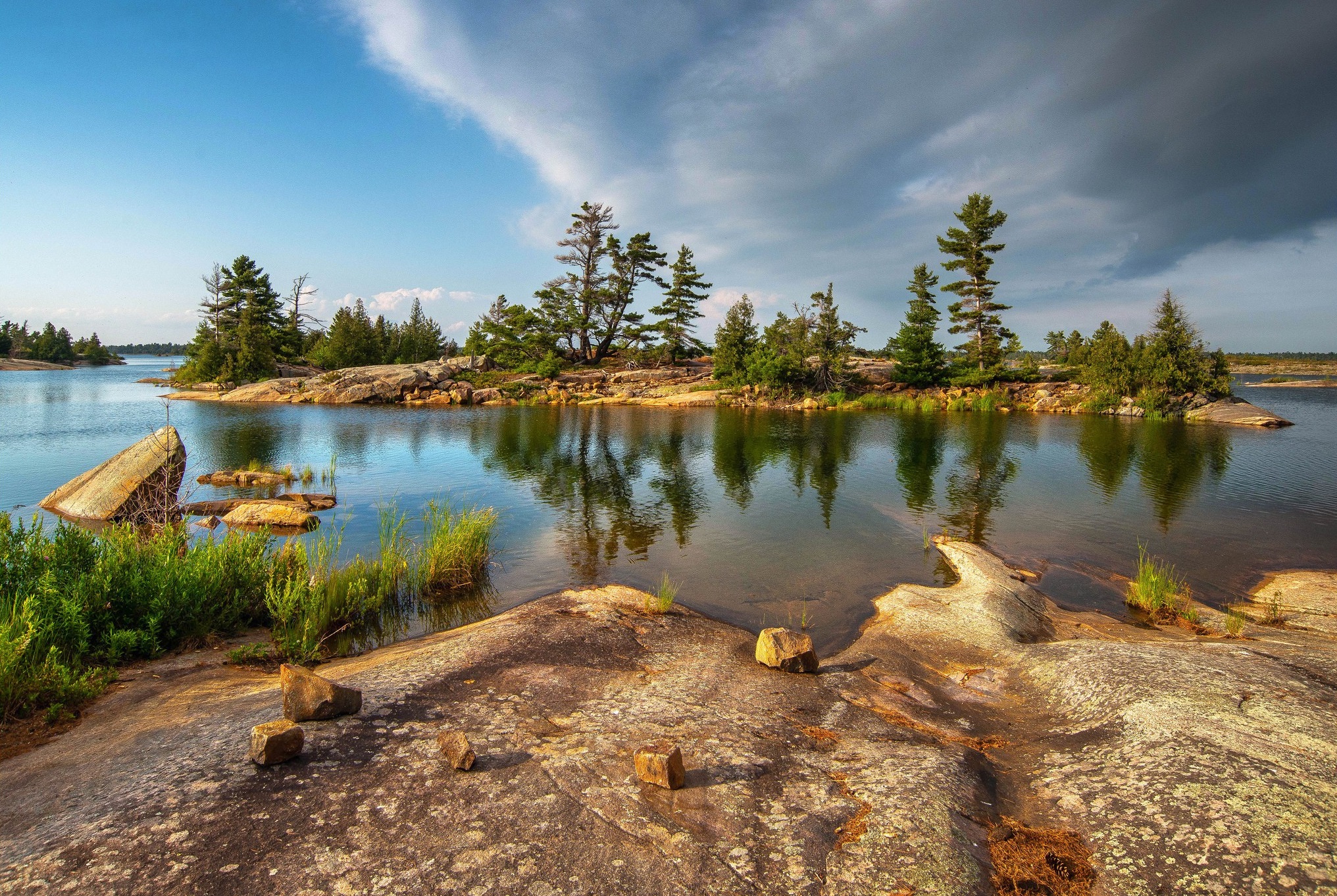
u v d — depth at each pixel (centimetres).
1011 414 5331
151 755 484
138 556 899
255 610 941
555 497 1939
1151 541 1488
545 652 775
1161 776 468
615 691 664
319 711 527
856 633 956
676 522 1648
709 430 3931
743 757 518
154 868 344
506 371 7550
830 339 6525
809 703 668
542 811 418
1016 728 630
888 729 611
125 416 4041
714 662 791
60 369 12675
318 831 384
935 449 3092
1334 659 714
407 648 861
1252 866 362
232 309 8100
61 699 600
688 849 387
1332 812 402
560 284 7644
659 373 7306
